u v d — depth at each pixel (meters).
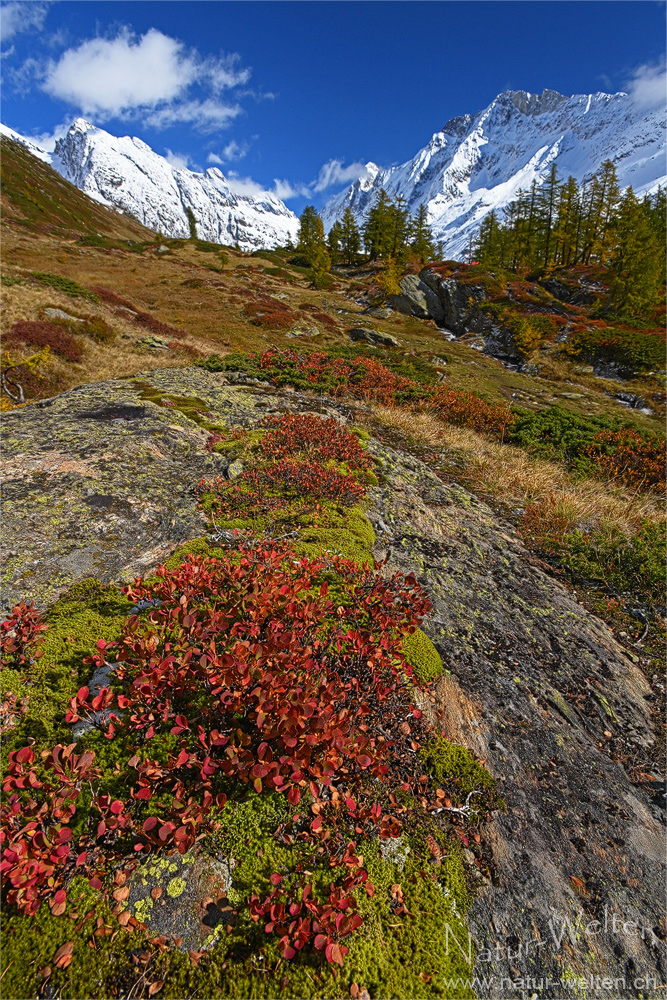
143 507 5.05
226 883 2.12
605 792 3.12
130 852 2.14
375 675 2.95
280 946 1.94
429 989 1.97
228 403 10.13
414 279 46.50
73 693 2.80
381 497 6.53
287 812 2.39
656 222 55.44
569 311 37.81
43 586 3.71
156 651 2.80
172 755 2.34
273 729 2.31
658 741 3.70
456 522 6.54
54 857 1.94
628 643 4.96
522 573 5.73
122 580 3.98
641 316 36.81
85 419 7.30
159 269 50.25
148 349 21.11
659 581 5.83
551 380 29.52
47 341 17.16
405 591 3.72
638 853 2.77
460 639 4.12
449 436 11.21
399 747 2.87
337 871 2.21
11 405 13.05
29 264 39.03
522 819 2.76
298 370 14.72
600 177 53.62
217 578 3.46
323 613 3.26
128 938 1.90
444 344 35.94
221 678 2.50
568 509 7.41
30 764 2.23
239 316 33.41
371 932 2.07
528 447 11.79
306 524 5.26
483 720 3.35
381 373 16.20
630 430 13.17
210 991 1.82
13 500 4.69
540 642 4.45
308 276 57.97
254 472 6.14
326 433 7.92
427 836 2.50
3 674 2.82
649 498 9.26
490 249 62.53
